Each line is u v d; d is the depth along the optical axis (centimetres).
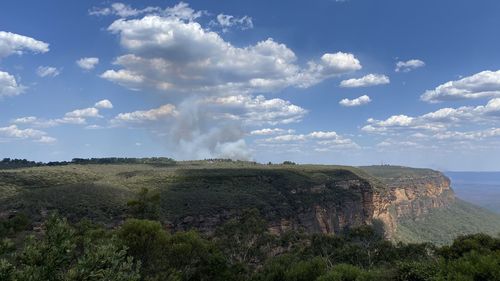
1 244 1716
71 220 8288
